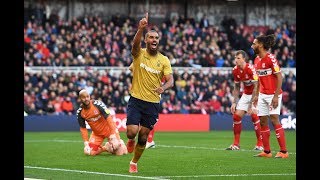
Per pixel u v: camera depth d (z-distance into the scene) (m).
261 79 14.91
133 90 11.54
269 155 15.24
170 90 31.52
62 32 34.81
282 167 12.94
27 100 30.22
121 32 35.94
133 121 11.47
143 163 13.72
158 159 14.67
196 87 32.12
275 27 41.34
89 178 11.05
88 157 15.26
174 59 34.56
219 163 13.71
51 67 32.00
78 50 34.03
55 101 30.52
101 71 32.12
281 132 14.93
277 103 14.66
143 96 11.46
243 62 16.75
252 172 12.05
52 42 34.16
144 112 11.52
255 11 41.25
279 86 14.59
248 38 37.78
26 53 32.81
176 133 28.23
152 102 11.51
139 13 40.09
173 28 37.03
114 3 39.66
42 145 19.86
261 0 41.09
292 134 27.02
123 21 37.31
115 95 31.14
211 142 21.50
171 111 31.17
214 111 31.81
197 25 37.75
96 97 31.06
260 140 17.42
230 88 32.75
